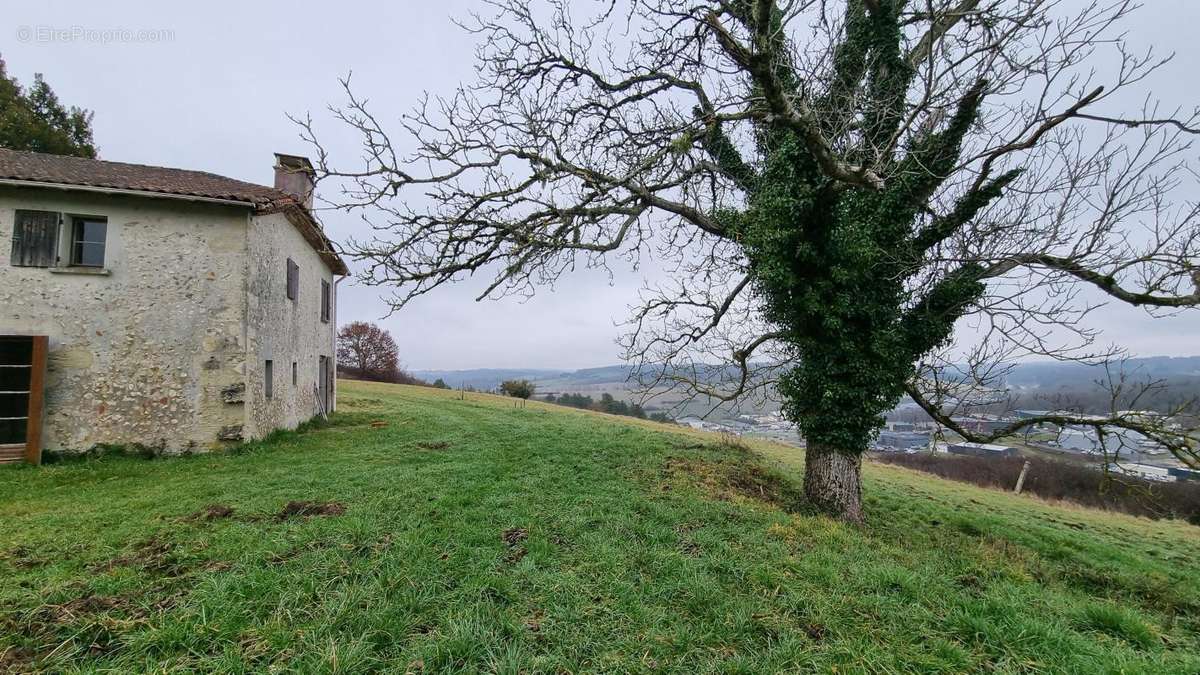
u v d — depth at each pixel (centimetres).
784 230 853
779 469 1291
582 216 800
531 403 3331
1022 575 596
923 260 796
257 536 510
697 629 362
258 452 1095
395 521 568
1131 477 816
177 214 1123
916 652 345
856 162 776
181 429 1086
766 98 590
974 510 1238
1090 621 427
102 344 1067
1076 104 596
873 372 866
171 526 552
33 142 2141
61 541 506
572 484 808
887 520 995
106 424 1055
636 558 486
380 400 2483
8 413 1129
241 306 1145
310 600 376
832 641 355
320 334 1797
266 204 1162
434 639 335
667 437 1617
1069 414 832
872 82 854
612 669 317
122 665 303
